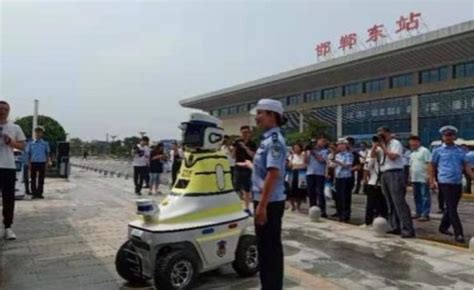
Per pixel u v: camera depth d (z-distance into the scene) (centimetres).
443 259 612
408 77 3419
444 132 760
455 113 3034
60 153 2253
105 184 1856
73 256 622
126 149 6400
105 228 824
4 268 563
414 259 613
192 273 471
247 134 926
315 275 541
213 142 511
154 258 469
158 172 1445
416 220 978
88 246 680
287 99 4784
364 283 509
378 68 3459
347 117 3981
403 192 767
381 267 575
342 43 3797
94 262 593
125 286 497
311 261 605
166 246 471
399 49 3066
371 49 3278
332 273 549
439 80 3167
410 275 539
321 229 837
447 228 814
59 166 2248
